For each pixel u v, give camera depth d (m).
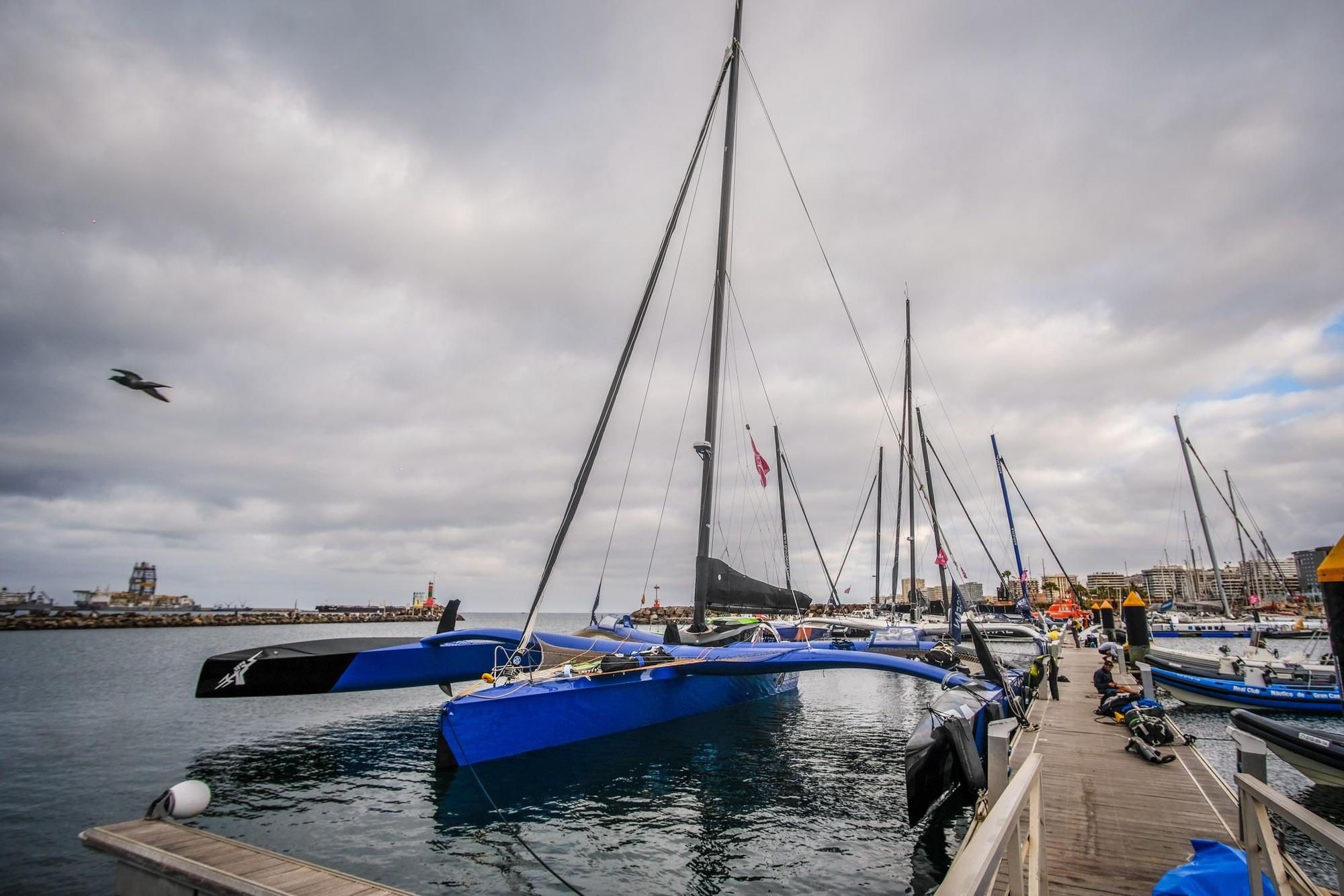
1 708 14.23
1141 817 5.93
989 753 5.13
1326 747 7.95
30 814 7.23
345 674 10.98
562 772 8.77
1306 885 3.20
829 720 13.73
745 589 17.22
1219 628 46.41
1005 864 4.91
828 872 5.91
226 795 7.93
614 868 5.94
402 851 6.22
